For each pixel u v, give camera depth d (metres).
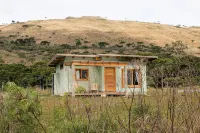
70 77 32.94
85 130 7.82
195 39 146.00
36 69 49.66
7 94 7.97
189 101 6.03
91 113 7.42
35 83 45.16
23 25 147.88
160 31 152.00
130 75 32.41
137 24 161.12
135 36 141.50
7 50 98.50
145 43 133.00
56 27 146.88
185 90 6.15
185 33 153.25
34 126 8.09
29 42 122.50
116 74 33.62
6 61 88.31
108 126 7.25
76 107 8.23
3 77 47.25
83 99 8.24
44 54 97.00
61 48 111.25
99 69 33.72
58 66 36.09
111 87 33.38
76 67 33.09
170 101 5.84
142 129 5.70
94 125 6.92
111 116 7.57
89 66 33.53
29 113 8.02
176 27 163.88
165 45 129.88
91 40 134.12
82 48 114.50
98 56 33.12
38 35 137.00
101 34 140.88
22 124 8.00
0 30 143.88
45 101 14.69
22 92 8.02
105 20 166.75
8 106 7.94
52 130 8.34
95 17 173.12
